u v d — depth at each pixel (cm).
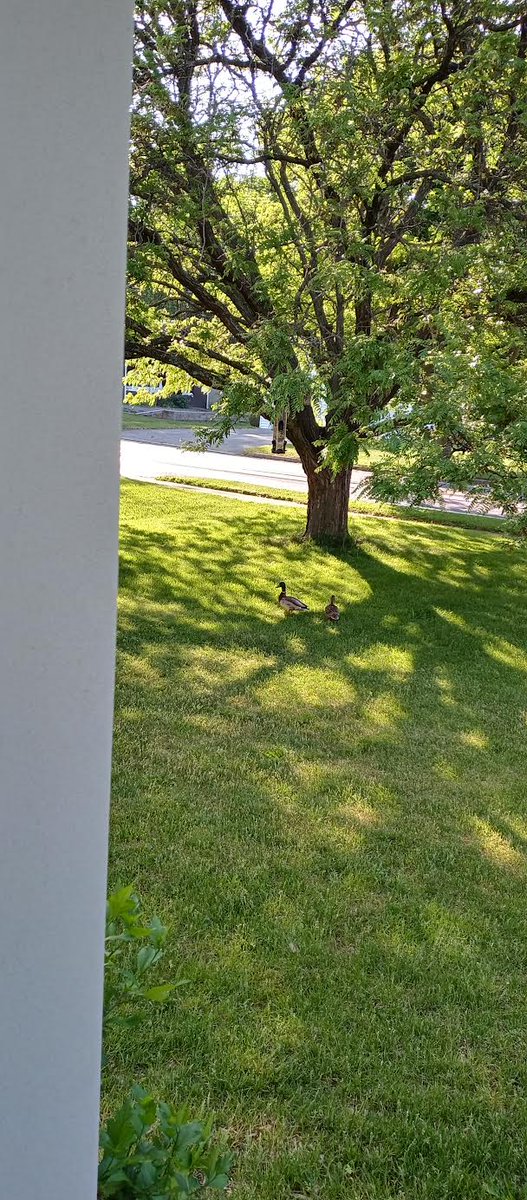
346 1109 320
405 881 482
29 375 102
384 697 787
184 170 1038
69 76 97
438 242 963
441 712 762
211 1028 355
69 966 119
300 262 1090
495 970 412
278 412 920
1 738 110
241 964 395
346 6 1028
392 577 1248
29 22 94
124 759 608
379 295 916
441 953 421
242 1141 305
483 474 783
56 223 99
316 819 546
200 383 1482
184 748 636
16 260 99
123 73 98
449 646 960
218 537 1436
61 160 98
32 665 109
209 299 1166
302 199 1155
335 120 931
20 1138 122
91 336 103
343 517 1407
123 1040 341
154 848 490
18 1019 118
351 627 1001
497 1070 350
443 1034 366
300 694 777
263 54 1035
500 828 557
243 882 466
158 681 777
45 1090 122
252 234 1084
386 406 966
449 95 1019
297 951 409
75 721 112
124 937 219
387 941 427
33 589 107
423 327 940
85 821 115
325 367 902
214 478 2128
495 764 658
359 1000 383
